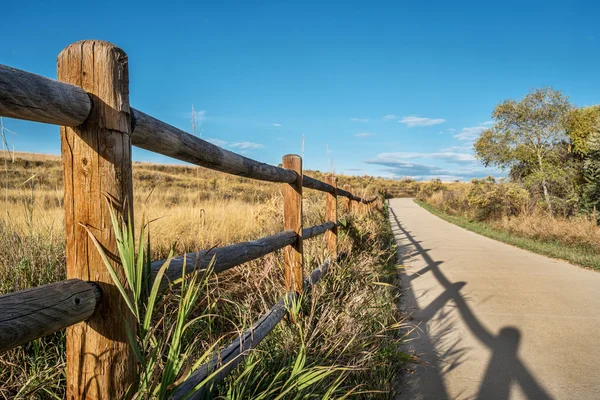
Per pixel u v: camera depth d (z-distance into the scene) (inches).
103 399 43.3
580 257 285.6
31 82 35.2
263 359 84.7
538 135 561.0
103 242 43.2
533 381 107.0
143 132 51.8
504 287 208.5
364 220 295.4
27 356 77.9
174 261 60.7
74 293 39.2
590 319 158.4
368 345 111.4
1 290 91.1
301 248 123.4
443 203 927.7
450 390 101.1
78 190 43.5
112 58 43.9
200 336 90.0
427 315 159.9
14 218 120.6
